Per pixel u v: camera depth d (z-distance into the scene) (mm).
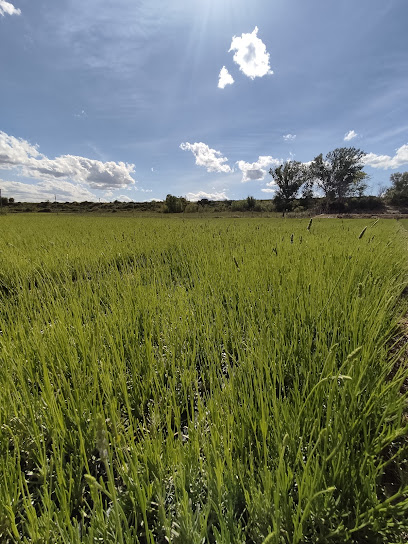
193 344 2740
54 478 1585
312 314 2883
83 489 1495
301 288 3639
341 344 2383
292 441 1455
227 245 7582
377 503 1229
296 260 4797
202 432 1566
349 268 4184
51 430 1739
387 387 1544
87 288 4219
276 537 1031
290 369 2275
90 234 12031
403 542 1160
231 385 1869
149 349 2451
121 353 2457
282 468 1241
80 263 6004
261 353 2113
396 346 2996
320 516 1222
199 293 3967
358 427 1461
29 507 1221
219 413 1723
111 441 1618
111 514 1272
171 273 5652
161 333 2949
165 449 1607
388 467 1661
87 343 2537
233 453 1531
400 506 1145
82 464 1501
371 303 2957
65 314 3229
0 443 1645
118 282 4523
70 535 1141
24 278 4559
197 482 1398
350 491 1306
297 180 77438
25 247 8094
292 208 79312
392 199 75062
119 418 1785
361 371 1729
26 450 1706
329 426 1447
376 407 1646
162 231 12812
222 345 2811
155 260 6402
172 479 1409
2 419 1790
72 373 2066
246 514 1325
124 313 3311
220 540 1062
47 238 10352
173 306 3350
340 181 73312
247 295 3506
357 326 2379
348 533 1160
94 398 1831
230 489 1317
